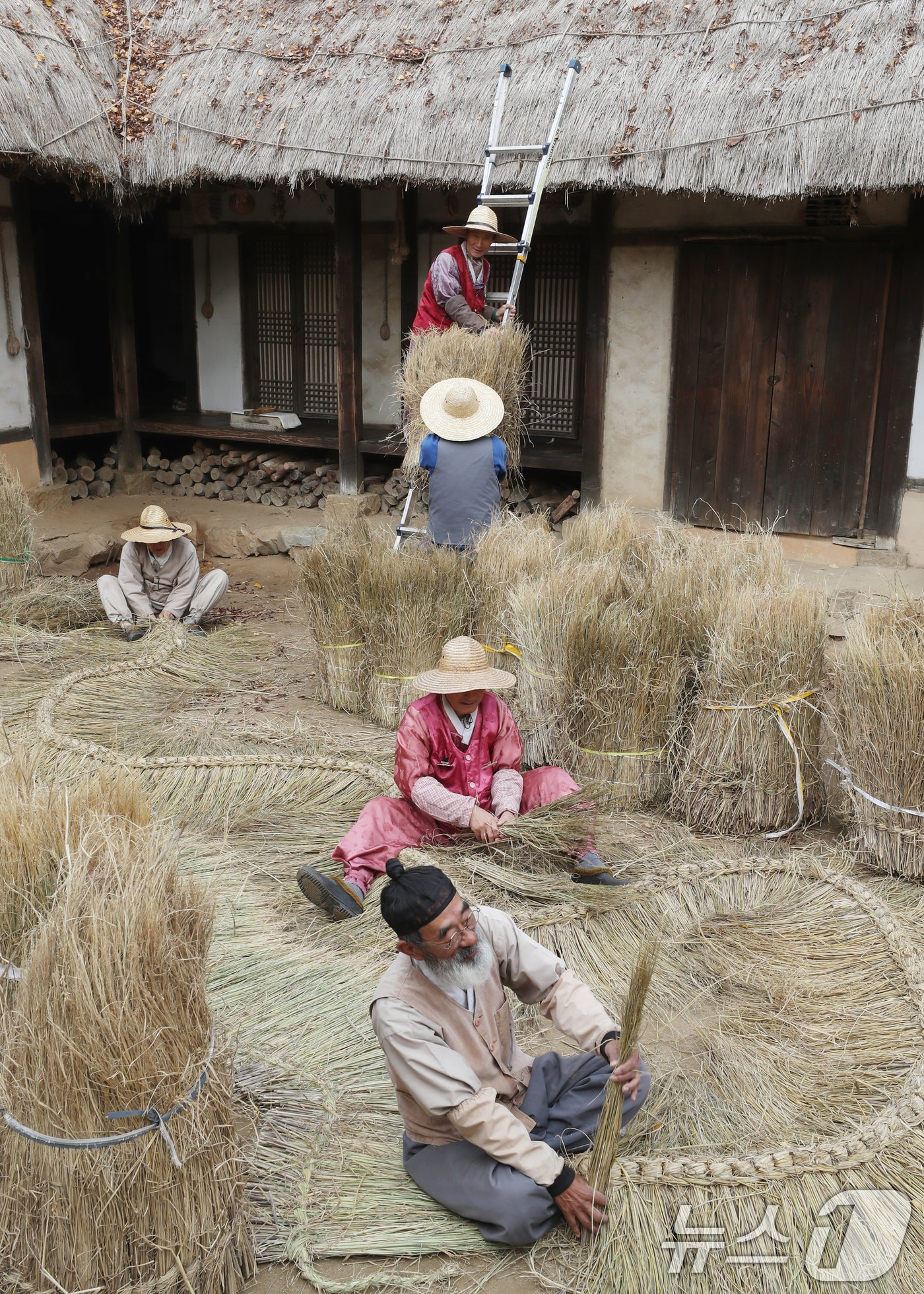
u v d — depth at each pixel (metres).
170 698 5.75
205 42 8.30
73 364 10.91
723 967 3.51
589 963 3.51
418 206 8.66
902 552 6.95
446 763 3.96
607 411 7.74
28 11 7.98
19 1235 2.23
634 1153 2.73
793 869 4.02
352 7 8.12
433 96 7.21
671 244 7.30
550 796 4.08
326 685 5.73
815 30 6.29
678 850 4.24
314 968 3.42
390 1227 2.53
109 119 8.02
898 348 6.70
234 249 9.63
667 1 6.92
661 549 5.18
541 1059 2.75
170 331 10.88
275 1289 2.41
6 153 7.25
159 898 2.21
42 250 10.60
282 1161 2.71
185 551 6.78
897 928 3.61
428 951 2.39
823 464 7.15
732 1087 2.97
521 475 8.21
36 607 6.91
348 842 3.91
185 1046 2.21
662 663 4.44
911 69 5.83
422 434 6.68
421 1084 2.40
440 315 7.02
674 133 6.33
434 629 5.27
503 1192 2.44
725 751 4.32
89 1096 2.12
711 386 7.38
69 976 2.12
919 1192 2.55
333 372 9.59
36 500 8.85
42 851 2.57
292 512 9.10
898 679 3.88
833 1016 3.26
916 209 6.48
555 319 8.42
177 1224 2.23
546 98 6.82
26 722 5.27
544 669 4.59
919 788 3.93
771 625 4.26
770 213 6.98
